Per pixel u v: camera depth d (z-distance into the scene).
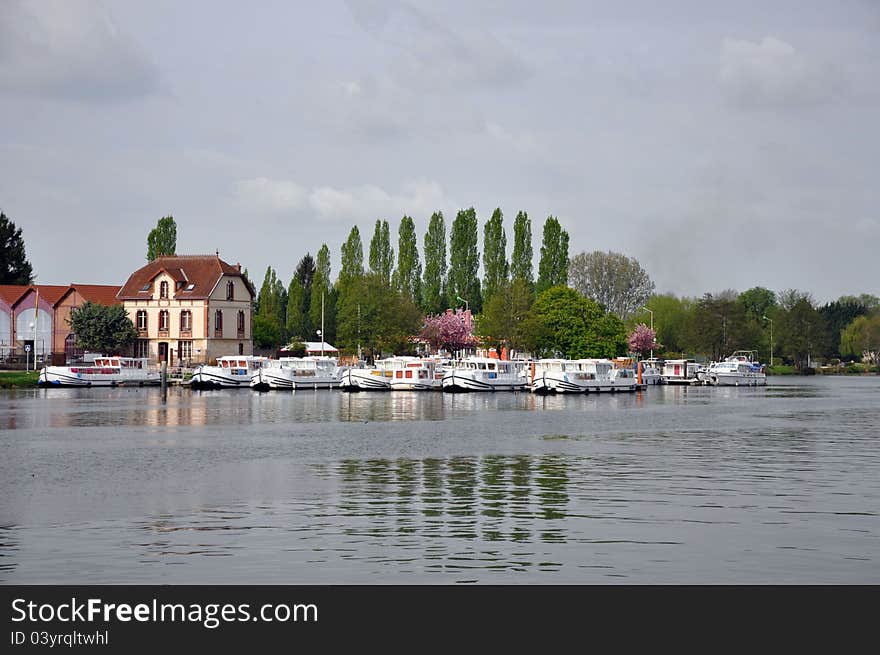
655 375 193.25
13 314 166.75
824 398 137.50
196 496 42.03
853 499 41.88
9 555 31.34
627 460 55.97
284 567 30.22
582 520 36.88
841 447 64.38
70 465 52.72
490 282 192.00
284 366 149.62
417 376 150.75
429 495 42.56
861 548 32.56
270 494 42.72
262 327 194.38
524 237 192.88
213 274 169.75
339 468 51.72
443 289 196.25
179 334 167.88
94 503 40.22
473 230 195.00
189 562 30.69
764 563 30.75
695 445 65.38
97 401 111.75
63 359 154.12
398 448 62.25
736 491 44.00
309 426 79.88
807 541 33.50
